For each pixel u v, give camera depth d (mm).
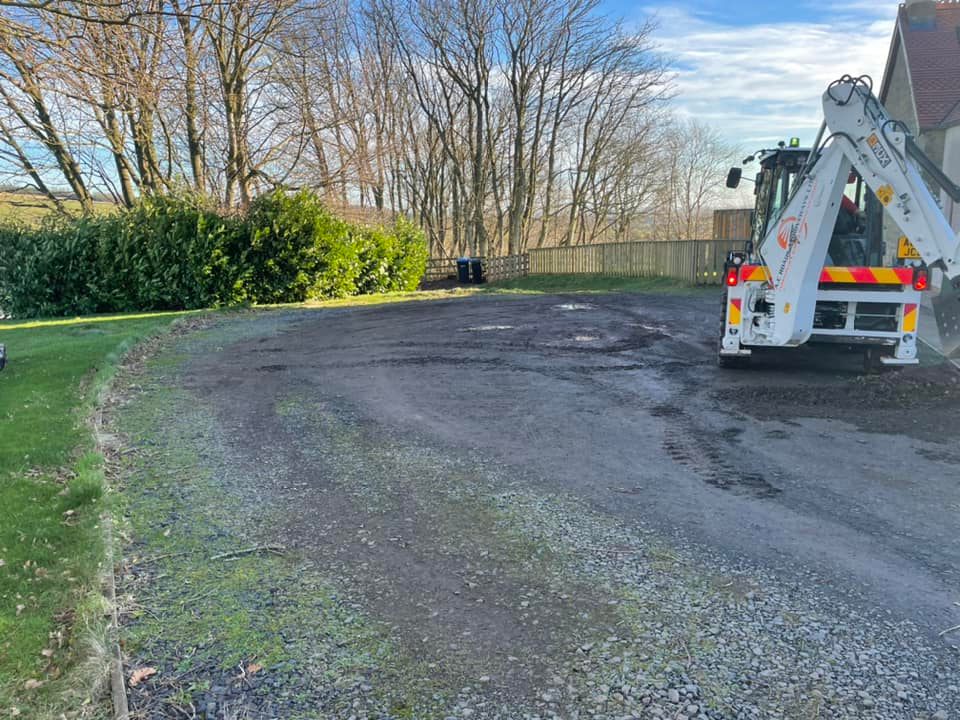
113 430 6578
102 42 12586
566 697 2701
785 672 2830
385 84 34000
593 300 19172
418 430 6500
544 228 39812
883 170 6703
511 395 7914
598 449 5859
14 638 3092
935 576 3607
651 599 3402
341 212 24938
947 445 5828
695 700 2668
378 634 3152
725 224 26234
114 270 18344
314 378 9023
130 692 2781
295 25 23047
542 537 4121
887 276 8023
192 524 4402
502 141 35812
